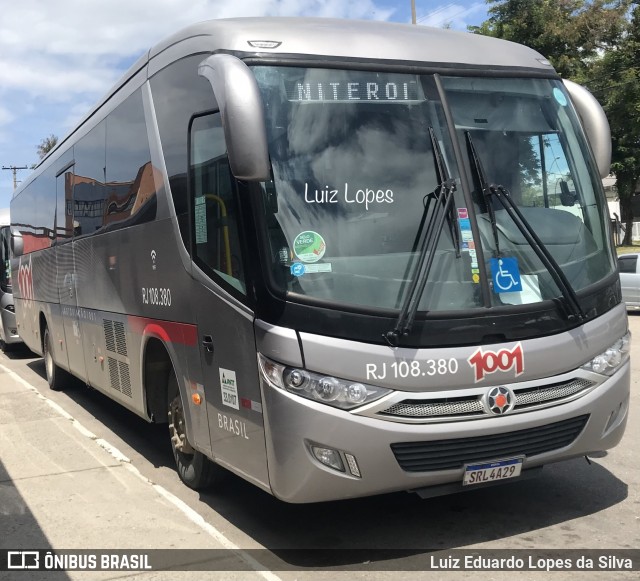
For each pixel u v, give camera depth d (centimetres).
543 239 475
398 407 416
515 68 514
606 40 3053
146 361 620
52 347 1027
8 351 1595
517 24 3045
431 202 453
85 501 577
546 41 3042
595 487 556
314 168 440
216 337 479
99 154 760
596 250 497
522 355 438
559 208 497
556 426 455
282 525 511
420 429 417
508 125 493
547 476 586
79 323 851
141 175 615
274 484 429
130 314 650
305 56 457
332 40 472
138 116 627
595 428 470
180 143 529
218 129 471
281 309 418
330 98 454
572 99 547
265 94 442
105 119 740
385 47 481
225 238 463
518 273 453
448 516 513
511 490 558
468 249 446
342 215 437
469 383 426
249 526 511
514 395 436
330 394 409
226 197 460
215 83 429
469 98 487
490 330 434
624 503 521
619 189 3612
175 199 536
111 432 812
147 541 491
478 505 532
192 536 497
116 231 686
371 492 419
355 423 409
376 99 463
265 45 455
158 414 625
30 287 1166
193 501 567
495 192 463
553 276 456
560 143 513
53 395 1040
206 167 488
